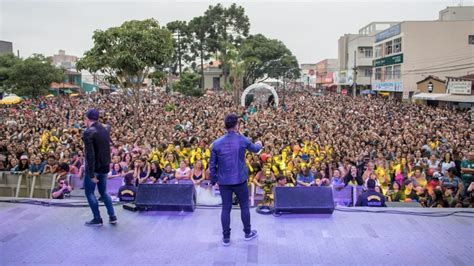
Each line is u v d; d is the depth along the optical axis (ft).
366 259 16.44
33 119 79.00
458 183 30.42
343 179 33.04
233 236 18.81
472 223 20.51
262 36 221.66
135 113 78.28
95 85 240.53
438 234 19.04
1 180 32.14
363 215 21.63
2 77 153.69
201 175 32.63
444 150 45.21
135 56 72.23
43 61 159.74
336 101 154.92
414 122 77.97
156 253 16.98
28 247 17.56
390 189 33.81
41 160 36.60
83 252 17.06
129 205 22.58
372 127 69.97
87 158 18.69
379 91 195.42
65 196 29.66
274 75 222.69
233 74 168.55
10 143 48.11
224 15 220.23
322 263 16.07
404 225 20.20
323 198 21.71
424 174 34.32
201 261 16.25
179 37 220.84
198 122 77.25
